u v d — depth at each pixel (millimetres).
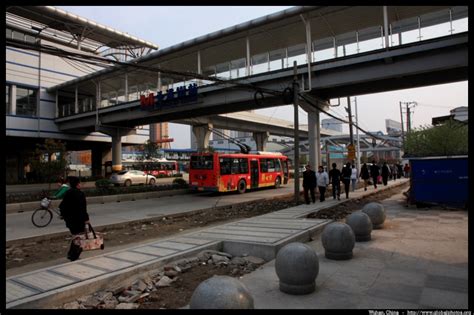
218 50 26391
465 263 6273
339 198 17672
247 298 3436
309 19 20641
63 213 6551
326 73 20500
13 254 8203
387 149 88062
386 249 7352
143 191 22188
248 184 24984
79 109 39344
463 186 13422
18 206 15406
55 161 21734
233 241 7539
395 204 15930
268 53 26594
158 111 29484
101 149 48656
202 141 43656
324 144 86125
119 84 35688
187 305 4641
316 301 4621
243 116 47344
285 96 17531
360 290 4984
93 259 6223
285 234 8242
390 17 20953
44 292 4586
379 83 20953
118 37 39094
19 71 36281
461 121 32312
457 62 16719
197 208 15961
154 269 5992
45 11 32969
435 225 10133
